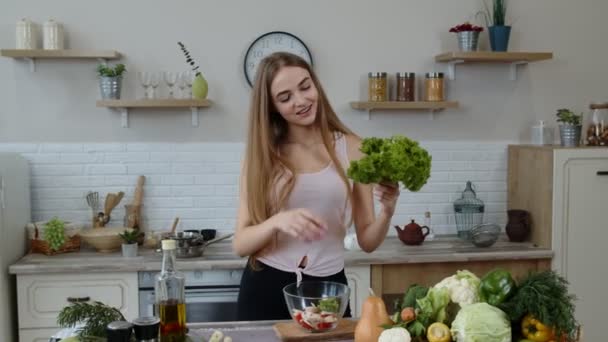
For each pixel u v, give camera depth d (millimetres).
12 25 4023
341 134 2471
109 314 1760
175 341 1803
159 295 1806
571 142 4105
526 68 4434
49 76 4078
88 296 3598
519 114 4449
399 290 3768
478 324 1555
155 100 3945
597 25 4465
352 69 4273
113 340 1616
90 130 4137
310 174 2375
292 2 4191
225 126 4211
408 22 4293
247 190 2385
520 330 1619
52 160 4117
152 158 4180
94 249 3957
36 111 4090
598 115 4125
